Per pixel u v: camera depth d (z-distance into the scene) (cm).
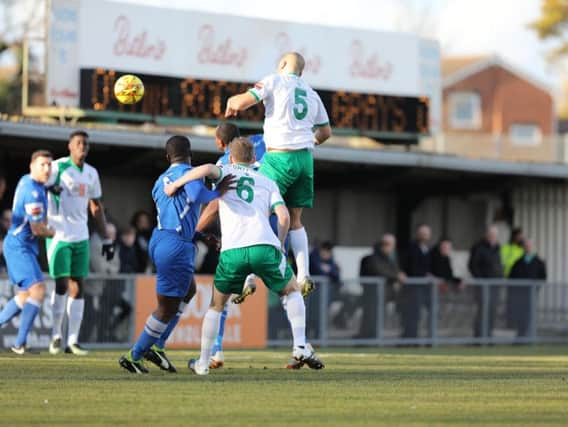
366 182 6375
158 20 5800
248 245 2742
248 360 3647
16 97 9812
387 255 5384
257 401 2314
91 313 4512
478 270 5888
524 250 6097
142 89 3441
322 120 3080
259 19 6081
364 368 3278
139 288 4653
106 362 3341
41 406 2208
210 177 2742
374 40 6425
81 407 2195
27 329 3775
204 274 5038
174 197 2781
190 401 2297
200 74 5900
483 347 5444
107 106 5625
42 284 3762
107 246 3972
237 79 5997
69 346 3925
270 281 2828
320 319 5144
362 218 6900
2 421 2008
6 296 4241
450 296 5578
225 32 5969
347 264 6819
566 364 3744
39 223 3650
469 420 2086
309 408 2217
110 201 6056
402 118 6481
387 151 5994
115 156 5588
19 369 3022
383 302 5344
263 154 3241
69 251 3866
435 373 3111
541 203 7169
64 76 5616
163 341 2978
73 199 3856
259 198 2756
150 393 2425
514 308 5809
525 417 2134
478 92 16400
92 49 5669
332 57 6300
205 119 5881
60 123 5388
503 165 6469
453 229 7150
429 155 6153
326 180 6525
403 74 6512
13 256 3744
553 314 5956
